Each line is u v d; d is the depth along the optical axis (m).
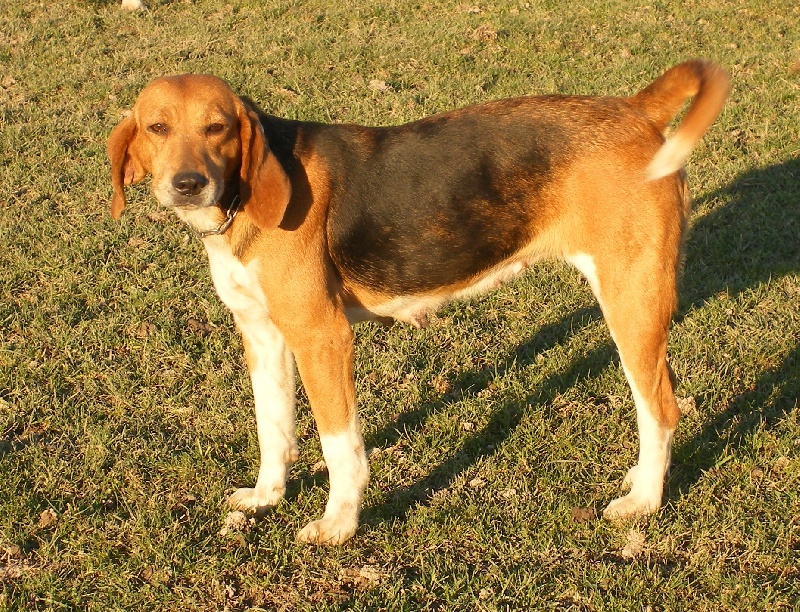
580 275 6.79
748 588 4.11
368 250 4.52
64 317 6.32
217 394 5.68
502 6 12.27
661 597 4.16
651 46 10.84
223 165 4.17
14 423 5.39
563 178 4.55
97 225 7.42
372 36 11.33
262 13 12.10
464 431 5.34
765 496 4.71
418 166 4.54
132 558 4.45
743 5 12.08
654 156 4.54
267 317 4.62
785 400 5.41
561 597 4.21
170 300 6.57
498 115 4.66
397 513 4.77
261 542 4.56
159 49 10.97
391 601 4.19
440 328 6.30
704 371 5.64
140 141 4.34
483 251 4.69
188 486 4.98
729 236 7.13
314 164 4.41
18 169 8.23
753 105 9.10
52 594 4.25
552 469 5.02
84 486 4.95
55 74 10.32
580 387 5.67
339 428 4.45
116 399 5.64
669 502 4.72
